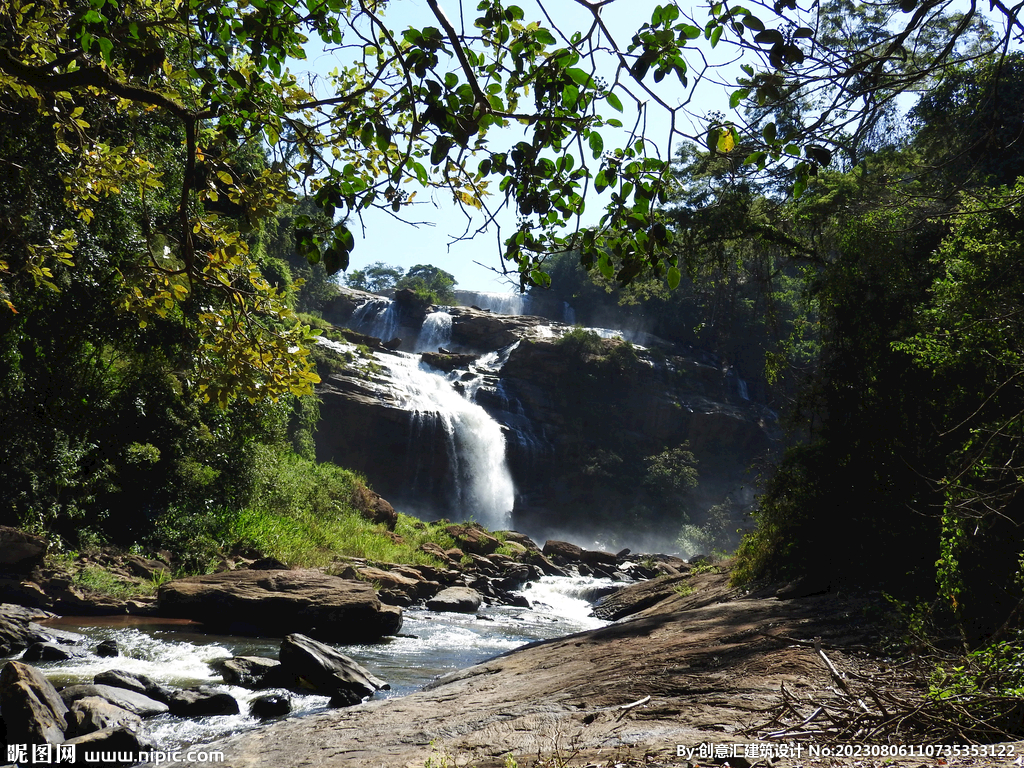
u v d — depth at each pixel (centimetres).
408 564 2242
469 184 457
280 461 2377
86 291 1484
